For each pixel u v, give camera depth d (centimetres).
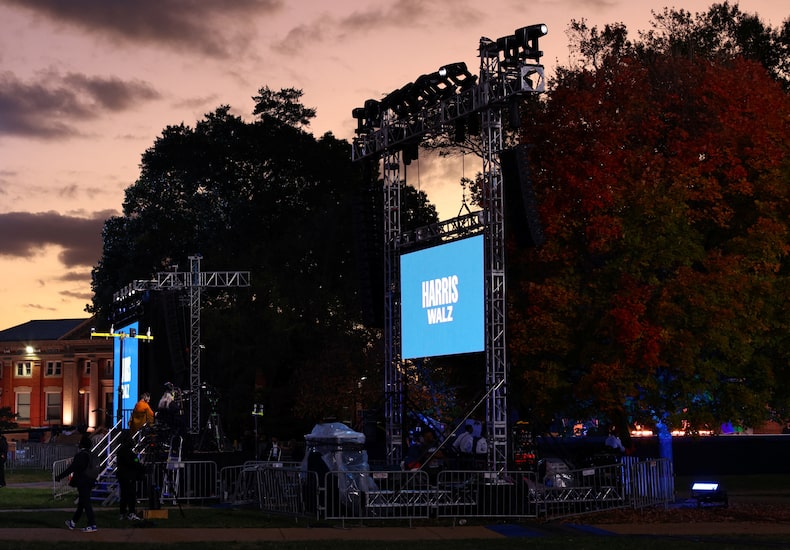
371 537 2019
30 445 5934
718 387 3047
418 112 2817
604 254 3064
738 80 3155
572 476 2555
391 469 2617
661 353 2881
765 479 4047
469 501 2358
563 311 2947
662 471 2586
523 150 2436
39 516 2420
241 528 2178
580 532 2112
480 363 3275
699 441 4350
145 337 3966
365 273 3009
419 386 4141
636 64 3262
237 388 6341
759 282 2945
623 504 2495
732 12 4569
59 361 11769
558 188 3044
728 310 2853
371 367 6059
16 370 11869
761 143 3034
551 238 3012
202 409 4362
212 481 2973
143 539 1961
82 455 2084
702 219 3117
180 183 7412
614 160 3008
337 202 7144
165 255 7269
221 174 7338
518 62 2462
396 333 2956
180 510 2455
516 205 2439
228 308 6456
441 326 2673
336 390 6072
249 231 7225
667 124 3238
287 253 6862
